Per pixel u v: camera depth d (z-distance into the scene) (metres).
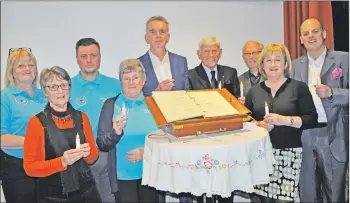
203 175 1.44
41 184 1.96
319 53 2.16
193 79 2.12
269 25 2.18
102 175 2.05
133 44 2.05
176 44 2.10
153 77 2.08
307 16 2.17
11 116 1.92
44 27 1.95
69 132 1.96
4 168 1.94
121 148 2.06
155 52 2.07
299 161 2.01
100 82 2.02
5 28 1.91
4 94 1.91
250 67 2.16
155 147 1.55
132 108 2.06
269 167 1.63
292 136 1.99
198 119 1.59
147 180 1.65
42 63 1.95
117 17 2.02
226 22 2.14
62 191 1.97
